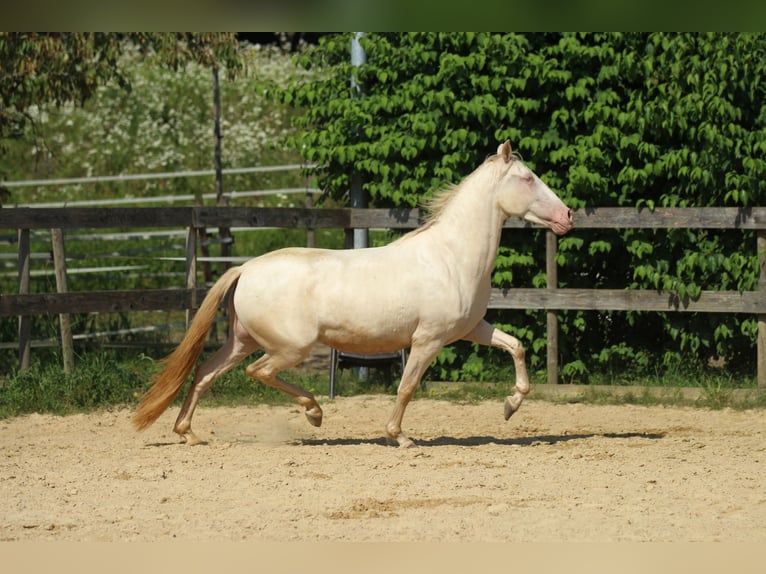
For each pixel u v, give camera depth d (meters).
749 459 9.64
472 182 10.29
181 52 19.27
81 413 12.58
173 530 7.23
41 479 8.88
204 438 11.07
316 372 16.08
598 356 14.69
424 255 10.10
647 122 13.68
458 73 14.05
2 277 21.28
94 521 7.49
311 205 23.44
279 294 9.96
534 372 14.64
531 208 10.20
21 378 12.95
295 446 10.42
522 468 9.20
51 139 29.80
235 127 29.81
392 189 14.40
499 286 14.53
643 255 14.05
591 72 14.20
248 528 7.25
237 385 13.71
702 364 14.43
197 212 13.80
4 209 12.73
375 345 10.10
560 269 14.79
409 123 14.38
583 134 14.31
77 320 16.41
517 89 14.16
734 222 13.42
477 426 11.88
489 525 7.27
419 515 7.57
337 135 14.54
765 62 13.52
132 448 10.38
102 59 17.72
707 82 13.49
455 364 14.72
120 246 23.25
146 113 30.47
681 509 7.72
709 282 14.02
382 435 11.29
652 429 11.60
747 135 13.51
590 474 8.94
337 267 10.05
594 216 13.88
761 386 13.43
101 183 28.28
